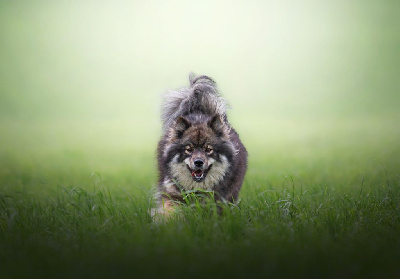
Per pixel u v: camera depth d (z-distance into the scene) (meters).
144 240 28.19
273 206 33.72
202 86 38.84
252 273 23.59
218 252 26.27
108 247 27.44
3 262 25.56
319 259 24.59
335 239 28.41
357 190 41.47
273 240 27.61
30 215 33.25
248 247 26.86
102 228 31.30
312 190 41.03
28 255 26.67
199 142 34.25
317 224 30.64
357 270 23.36
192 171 34.53
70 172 63.84
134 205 34.00
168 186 35.44
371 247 26.22
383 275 23.08
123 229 30.97
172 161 35.09
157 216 33.44
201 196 34.53
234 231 29.23
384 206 34.09
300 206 34.28
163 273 23.70
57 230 31.55
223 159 34.78
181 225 30.08
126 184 52.62
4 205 38.34
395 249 25.88
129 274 23.66
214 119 35.06
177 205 34.69
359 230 29.27
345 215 32.25
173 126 35.78
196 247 26.81
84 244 28.00
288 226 29.78
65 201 38.66
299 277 23.11
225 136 35.31
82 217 33.09
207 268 24.02
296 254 25.44
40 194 46.03
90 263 24.91
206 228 29.31
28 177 56.72
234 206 32.41
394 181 42.09
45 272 24.08
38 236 29.47
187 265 24.38
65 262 25.28
